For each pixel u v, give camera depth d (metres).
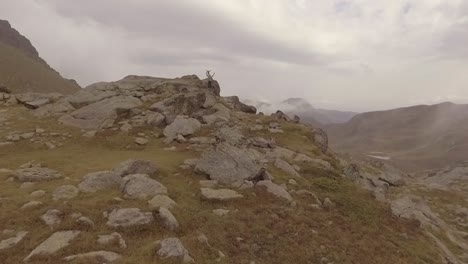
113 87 58.22
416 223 30.98
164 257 17.25
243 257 19.78
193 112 53.97
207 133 46.16
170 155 37.34
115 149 40.12
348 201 31.47
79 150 38.84
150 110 50.78
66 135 42.97
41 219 20.17
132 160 28.81
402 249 25.11
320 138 54.22
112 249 17.80
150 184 25.45
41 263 16.16
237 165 30.69
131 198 23.98
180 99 53.12
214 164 30.86
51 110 50.34
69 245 17.75
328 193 32.88
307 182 34.59
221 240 20.84
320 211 28.11
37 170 28.66
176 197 25.44
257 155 38.50
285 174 35.28
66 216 20.67
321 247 22.52
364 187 41.22
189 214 23.08
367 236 25.59
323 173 38.72
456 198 60.56
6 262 16.31
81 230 19.42
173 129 44.97
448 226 41.09
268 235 22.48
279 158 38.62
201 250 19.00
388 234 27.12
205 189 26.92
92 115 47.59
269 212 25.58
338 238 24.16
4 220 20.02
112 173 26.89
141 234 19.97
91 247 17.80
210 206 25.27
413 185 67.69
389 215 31.19
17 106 54.81
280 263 20.14
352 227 26.47
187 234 20.69
